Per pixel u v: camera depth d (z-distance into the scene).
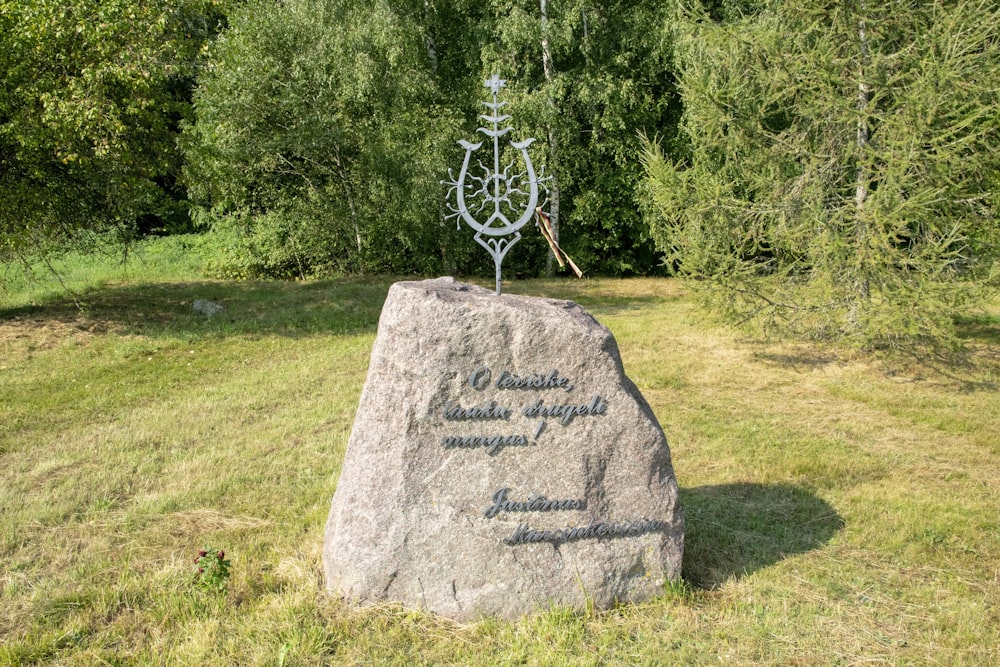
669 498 4.23
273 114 16.83
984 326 12.33
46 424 7.47
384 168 16.69
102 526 5.23
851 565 4.74
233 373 9.56
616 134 18.80
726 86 9.76
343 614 4.04
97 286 15.69
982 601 4.32
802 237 9.26
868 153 8.77
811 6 9.08
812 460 6.56
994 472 6.36
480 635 3.93
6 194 10.87
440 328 4.02
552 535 4.09
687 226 10.08
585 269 20.67
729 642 3.91
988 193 8.64
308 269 18.83
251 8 16.59
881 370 9.74
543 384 4.07
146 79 10.80
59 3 10.16
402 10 17.55
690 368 9.88
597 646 3.85
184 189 21.61
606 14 18.16
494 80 4.67
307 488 5.88
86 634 3.96
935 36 8.20
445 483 4.07
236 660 3.71
